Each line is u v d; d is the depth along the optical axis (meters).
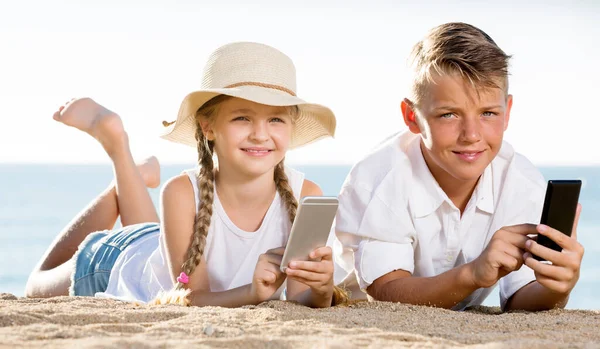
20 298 2.93
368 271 3.14
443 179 3.20
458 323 2.40
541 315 2.68
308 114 3.47
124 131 4.38
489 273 2.75
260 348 1.85
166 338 1.96
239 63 3.13
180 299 2.90
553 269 2.68
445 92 2.88
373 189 3.21
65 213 25.33
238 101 3.08
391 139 3.44
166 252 3.26
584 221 24.06
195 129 3.45
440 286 2.88
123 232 3.95
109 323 2.25
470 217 3.27
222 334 2.03
